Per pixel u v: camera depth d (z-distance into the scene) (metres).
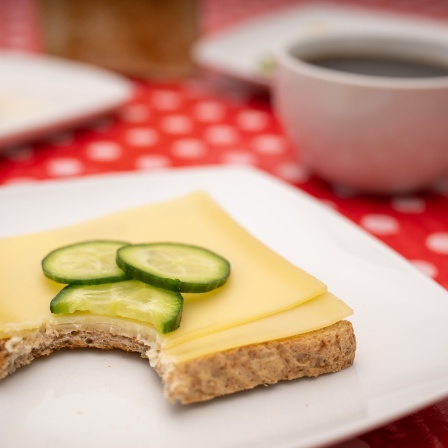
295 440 0.34
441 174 0.50
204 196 0.44
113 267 0.38
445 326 0.38
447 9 1.03
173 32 0.70
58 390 0.36
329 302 0.38
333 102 0.48
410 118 0.47
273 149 0.57
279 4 1.04
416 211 0.50
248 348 0.36
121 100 0.60
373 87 0.46
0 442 0.34
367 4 1.04
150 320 0.36
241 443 0.34
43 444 0.34
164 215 0.43
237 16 0.97
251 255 0.40
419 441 0.35
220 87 0.70
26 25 0.89
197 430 0.34
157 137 0.58
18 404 0.35
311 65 0.53
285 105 0.50
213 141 0.58
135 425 0.34
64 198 0.46
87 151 0.56
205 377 0.35
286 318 0.37
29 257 0.40
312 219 0.45
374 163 0.49
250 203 0.46
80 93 0.62
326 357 0.36
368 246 0.43
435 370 0.36
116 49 0.71
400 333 0.38
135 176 0.47
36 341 0.37
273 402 0.35
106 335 0.37
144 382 0.36
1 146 0.54
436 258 0.45
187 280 0.37
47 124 0.56
